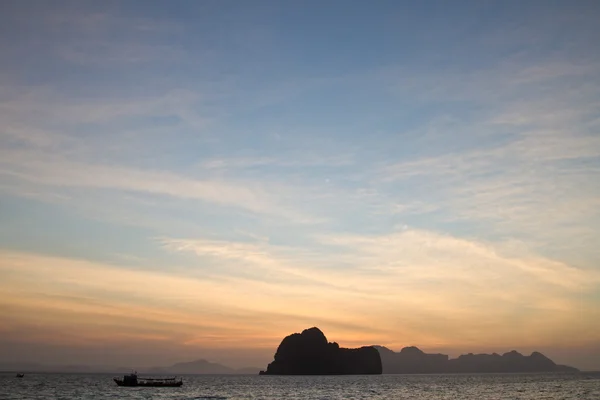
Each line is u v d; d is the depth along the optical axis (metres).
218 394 179.12
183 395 170.50
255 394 181.88
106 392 178.62
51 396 157.62
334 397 168.88
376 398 163.00
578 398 154.12
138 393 176.00
